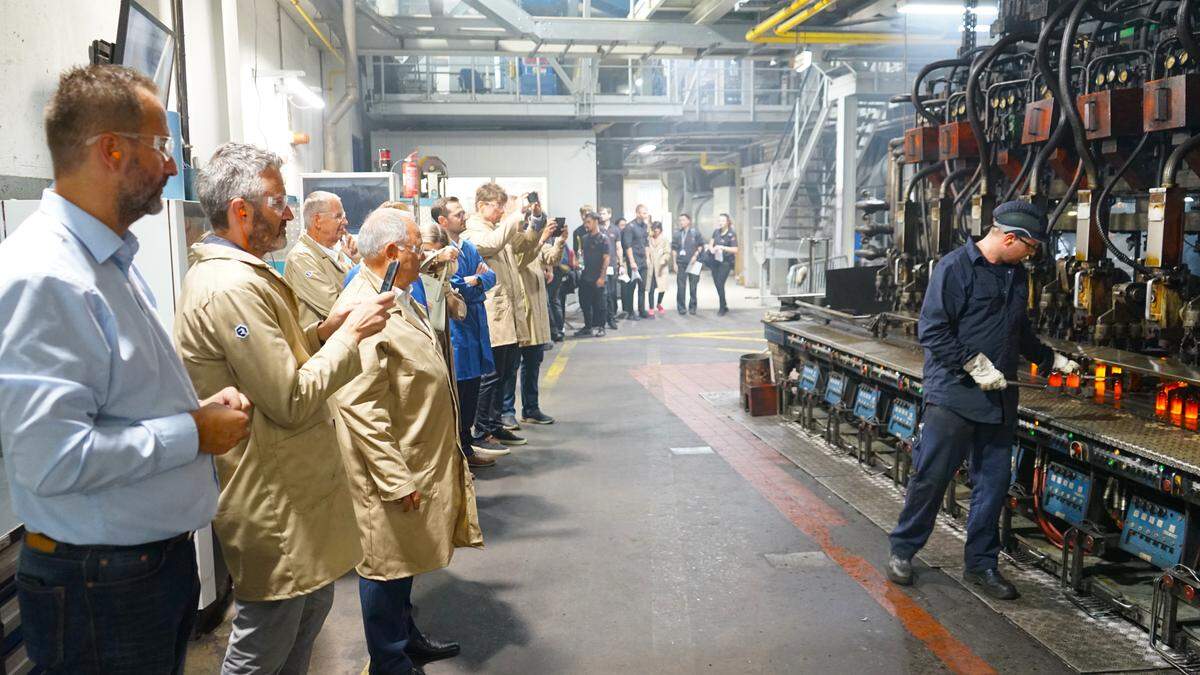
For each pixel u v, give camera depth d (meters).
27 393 1.35
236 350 1.94
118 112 1.48
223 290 1.95
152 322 1.63
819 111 15.22
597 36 10.71
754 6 11.09
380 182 8.16
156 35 4.13
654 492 3.13
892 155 6.72
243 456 2.04
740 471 5.36
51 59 3.50
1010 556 3.94
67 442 1.37
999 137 5.15
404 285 2.82
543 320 6.73
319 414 2.17
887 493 4.91
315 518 2.13
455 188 14.18
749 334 11.80
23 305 1.37
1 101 3.10
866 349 5.35
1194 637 2.96
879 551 4.10
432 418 2.79
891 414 5.15
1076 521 3.52
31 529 1.54
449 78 14.58
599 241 11.45
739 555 4.04
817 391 6.15
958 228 5.62
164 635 1.64
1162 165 4.14
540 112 13.80
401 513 2.72
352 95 10.76
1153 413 3.56
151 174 1.55
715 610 3.46
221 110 6.05
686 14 11.59
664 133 17.77
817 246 15.03
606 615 3.41
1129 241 5.01
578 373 8.43
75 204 1.49
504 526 4.44
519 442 6.05
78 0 3.76
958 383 3.51
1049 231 4.71
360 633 3.37
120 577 1.55
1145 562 3.70
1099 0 4.39
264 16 7.65
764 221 17.27
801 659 3.06
